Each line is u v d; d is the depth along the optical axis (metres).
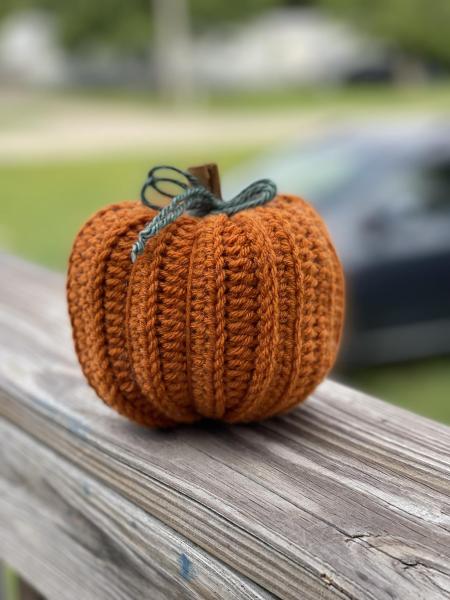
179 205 0.34
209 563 0.30
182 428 0.37
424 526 0.28
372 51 8.49
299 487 0.31
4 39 9.93
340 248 1.36
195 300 0.33
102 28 8.88
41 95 8.61
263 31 8.77
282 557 0.27
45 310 0.53
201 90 8.67
